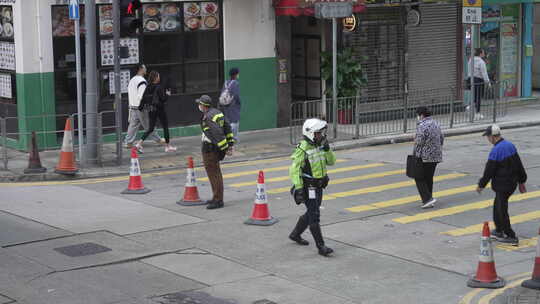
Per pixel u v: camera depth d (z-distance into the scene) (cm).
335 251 1197
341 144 2084
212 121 1410
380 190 1598
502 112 2578
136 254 1165
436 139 1429
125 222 1340
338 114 2334
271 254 1179
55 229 1291
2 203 1466
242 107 2247
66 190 1588
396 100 2445
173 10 2112
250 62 2245
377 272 1105
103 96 2036
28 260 1128
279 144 2091
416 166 1433
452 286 1049
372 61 2427
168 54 2127
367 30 2405
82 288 1020
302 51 2461
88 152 1797
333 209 1445
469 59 2630
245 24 2223
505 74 2850
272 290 1028
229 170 1802
